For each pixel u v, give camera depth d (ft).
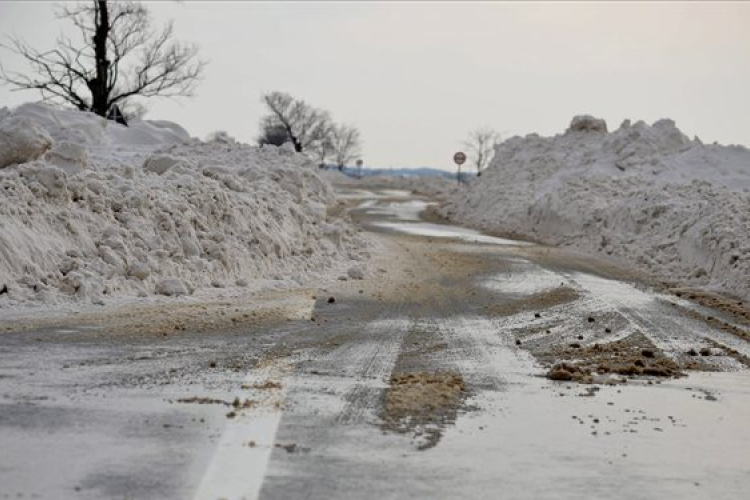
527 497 20.48
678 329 45.27
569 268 76.23
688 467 23.18
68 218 47.88
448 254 85.97
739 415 28.66
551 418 27.32
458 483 21.18
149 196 54.70
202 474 20.94
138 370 30.73
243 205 63.93
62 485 19.90
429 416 26.89
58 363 31.14
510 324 45.83
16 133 51.78
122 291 46.29
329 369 32.71
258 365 32.58
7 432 23.32
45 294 42.29
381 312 48.32
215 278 53.42
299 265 63.82
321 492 20.18
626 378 33.58
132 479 20.42
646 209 93.71
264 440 23.68
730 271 64.69
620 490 21.21
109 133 111.04
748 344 41.78
